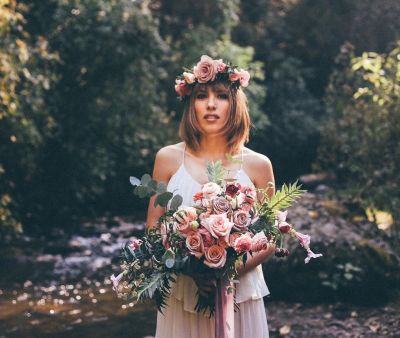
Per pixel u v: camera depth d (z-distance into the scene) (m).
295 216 6.98
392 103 7.43
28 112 10.31
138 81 12.37
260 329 3.19
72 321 6.43
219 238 2.87
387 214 8.01
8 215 9.62
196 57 14.23
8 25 9.23
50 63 11.38
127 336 5.96
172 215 2.95
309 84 18.05
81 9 11.88
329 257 6.39
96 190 11.92
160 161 3.26
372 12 15.42
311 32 17.89
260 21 18.58
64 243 9.74
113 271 8.45
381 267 6.38
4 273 8.29
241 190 2.96
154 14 15.59
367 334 5.54
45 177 11.64
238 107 3.18
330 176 13.66
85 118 12.05
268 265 6.41
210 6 15.83
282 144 16.27
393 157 7.38
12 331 6.14
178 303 3.15
